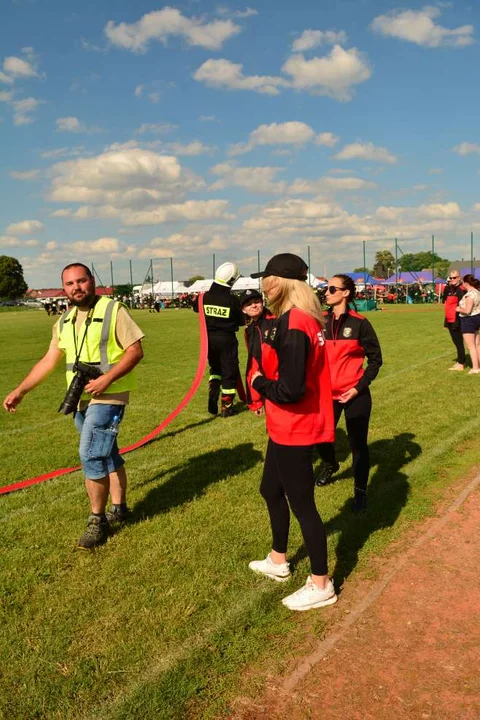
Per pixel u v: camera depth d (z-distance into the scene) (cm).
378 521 406
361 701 236
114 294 6438
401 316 2945
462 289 1064
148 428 719
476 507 425
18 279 10900
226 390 761
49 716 233
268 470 325
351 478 504
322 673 253
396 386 929
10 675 258
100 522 386
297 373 269
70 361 391
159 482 507
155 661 262
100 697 242
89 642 279
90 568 353
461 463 531
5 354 1659
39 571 350
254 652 267
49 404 906
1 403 921
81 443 380
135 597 317
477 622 287
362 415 423
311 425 288
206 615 297
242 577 334
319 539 298
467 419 689
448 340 1644
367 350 430
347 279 431
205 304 754
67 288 381
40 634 286
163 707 235
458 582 324
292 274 286
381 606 303
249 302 436
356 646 271
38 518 435
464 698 236
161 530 404
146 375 1161
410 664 257
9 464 583
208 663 261
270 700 238
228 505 445
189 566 350
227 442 633
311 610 301
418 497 449
